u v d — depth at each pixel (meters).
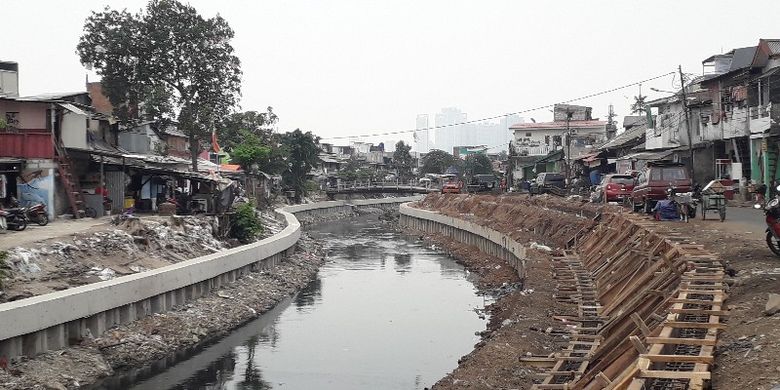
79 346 17.70
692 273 15.03
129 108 47.59
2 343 15.27
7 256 19.17
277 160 73.75
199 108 47.25
